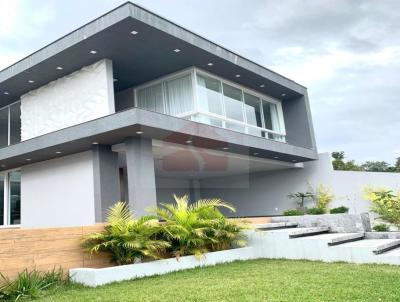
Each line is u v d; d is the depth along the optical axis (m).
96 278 5.38
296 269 6.14
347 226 9.16
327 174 16.27
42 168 12.76
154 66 11.80
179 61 11.55
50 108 12.32
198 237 7.12
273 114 16.38
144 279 5.77
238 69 12.67
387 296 3.97
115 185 10.92
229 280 5.33
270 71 14.12
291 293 4.28
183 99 12.12
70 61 10.98
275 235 7.99
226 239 7.90
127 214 7.01
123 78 12.66
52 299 4.53
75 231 6.00
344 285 4.61
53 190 12.20
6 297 4.67
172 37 9.95
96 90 10.98
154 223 6.67
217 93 13.08
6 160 12.56
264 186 17.89
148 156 10.14
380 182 16.92
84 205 11.11
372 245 6.85
